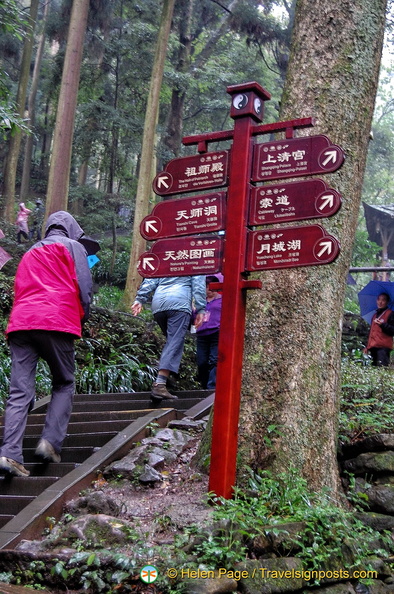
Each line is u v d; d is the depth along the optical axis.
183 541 3.07
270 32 22.25
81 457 4.51
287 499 3.62
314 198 3.54
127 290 14.52
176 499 3.62
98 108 19.81
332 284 4.23
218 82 26.64
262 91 3.82
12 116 8.06
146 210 15.22
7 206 22.77
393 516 3.97
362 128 4.43
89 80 20.92
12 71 33.91
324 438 4.04
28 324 4.11
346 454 4.43
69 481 3.88
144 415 5.06
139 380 8.09
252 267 3.66
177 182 3.98
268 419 3.98
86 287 4.36
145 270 3.99
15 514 3.80
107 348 8.68
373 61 4.50
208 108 28.11
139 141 20.66
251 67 28.50
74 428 5.02
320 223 4.31
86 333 8.79
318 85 4.41
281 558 3.16
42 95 33.62
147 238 4.02
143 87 22.19
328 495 3.92
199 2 27.34
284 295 4.15
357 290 22.02
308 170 3.59
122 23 22.53
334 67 4.41
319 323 4.14
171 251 3.93
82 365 8.16
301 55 4.51
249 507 3.44
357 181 4.41
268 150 3.74
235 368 3.62
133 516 3.48
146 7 22.97
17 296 4.30
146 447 4.28
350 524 3.72
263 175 3.73
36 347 4.21
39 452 4.13
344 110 4.37
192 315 6.54
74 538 3.24
